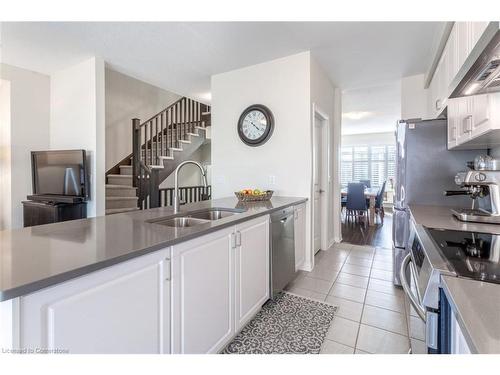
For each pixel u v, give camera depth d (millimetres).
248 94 3396
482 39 879
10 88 3330
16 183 3414
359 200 5879
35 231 1401
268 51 2969
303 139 3066
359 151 8828
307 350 1695
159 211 2105
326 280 2824
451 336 780
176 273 1274
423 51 2955
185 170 7293
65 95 3416
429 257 987
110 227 1501
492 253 1024
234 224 1719
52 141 3609
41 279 781
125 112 5355
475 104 1513
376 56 3090
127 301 1053
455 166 2303
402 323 2014
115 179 4602
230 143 3559
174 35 2607
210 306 1508
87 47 2854
